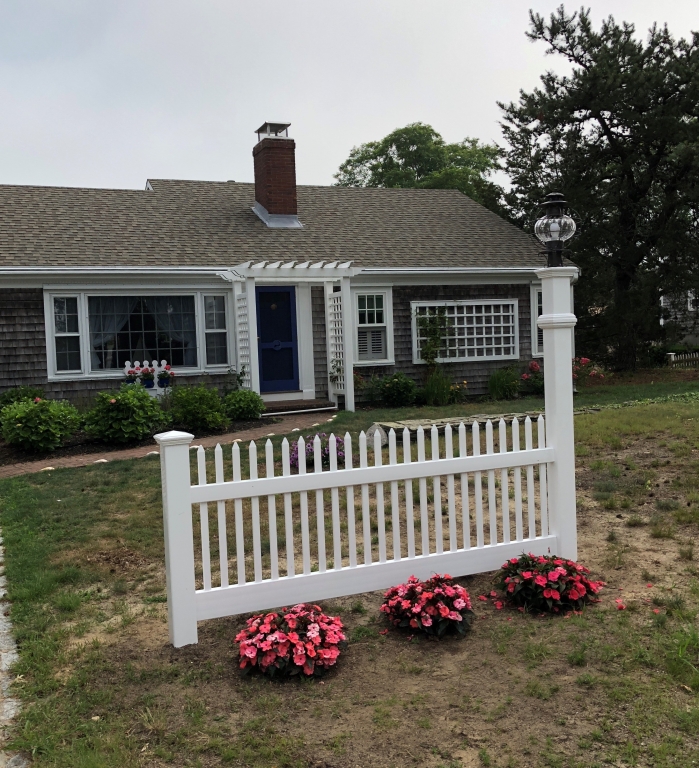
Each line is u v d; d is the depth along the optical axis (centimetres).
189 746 291
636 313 2070
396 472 432
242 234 1504
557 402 471
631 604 411
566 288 473
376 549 544
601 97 1958
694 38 1983
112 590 466
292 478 405
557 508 475
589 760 274
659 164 2105
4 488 775
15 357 1232
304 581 411
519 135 2209
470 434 977
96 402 1056
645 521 570
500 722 302
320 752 286
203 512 386
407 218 1762
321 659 346
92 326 1291
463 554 452
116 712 318
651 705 309
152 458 914
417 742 290
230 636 392
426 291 1552
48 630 404
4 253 1230
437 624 386
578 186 2070
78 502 693
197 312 1362
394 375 1474
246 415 1220
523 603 418
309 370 1461
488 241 1702
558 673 341
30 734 299
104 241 1352
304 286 1454
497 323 1623
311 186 1861
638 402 1343
